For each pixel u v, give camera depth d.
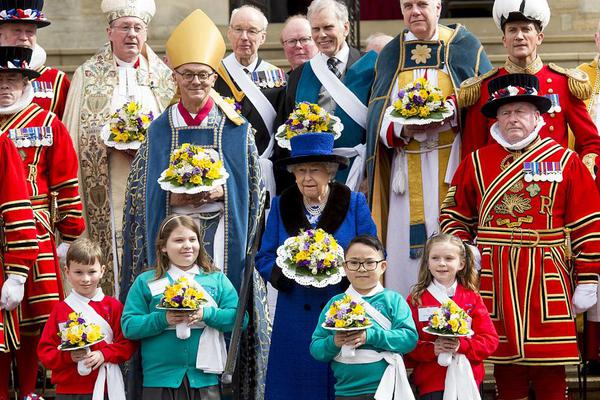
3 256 21.39
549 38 32.44
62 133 22.84
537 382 21.11
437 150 22.84
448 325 18.86
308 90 24.52
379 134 23.16
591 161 21.97
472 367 19.48
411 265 22.97
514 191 21.03
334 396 19.69
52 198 22.69
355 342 18.52
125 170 24.23
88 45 32.69
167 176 20.52
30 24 24.31
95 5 32.66
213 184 20.42
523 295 20.83
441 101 22.41
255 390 20.19
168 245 19.61
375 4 36.97
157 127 21.31
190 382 19.27
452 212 21.66
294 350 19.89
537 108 21.20
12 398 23.25
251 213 20.86
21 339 22.20
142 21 25.16
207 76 20.97
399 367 18.70
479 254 20.95
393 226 23.09
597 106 24.20
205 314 19.28
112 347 19.58
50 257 22.34
